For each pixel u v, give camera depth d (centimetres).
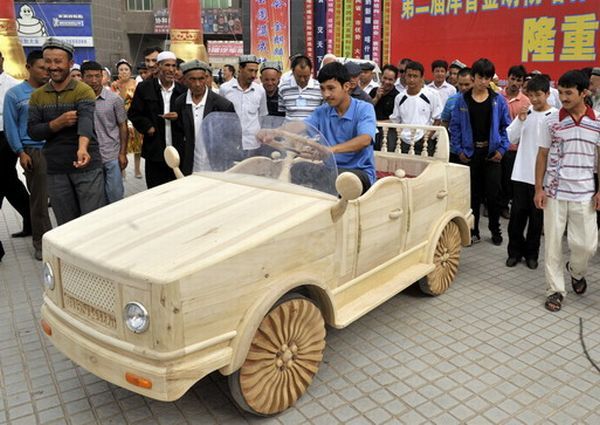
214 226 287
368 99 567
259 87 624
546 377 336
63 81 450
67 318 277
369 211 357
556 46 691
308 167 338
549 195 421
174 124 539
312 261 309
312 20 1283
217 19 3600
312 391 322
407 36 845
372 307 354
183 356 243
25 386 329
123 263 251
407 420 295
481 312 426
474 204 588
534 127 490
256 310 270
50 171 469
